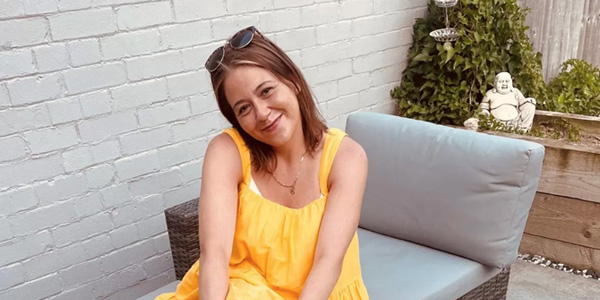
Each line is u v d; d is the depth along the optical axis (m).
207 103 2.63
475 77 3.32
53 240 2.27
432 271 1.97
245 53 1.35
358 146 1.51
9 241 2.16
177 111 2.54
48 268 2.28
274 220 1.45
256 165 1.51
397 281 1.93
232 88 1.36
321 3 2.96
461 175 2.04
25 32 2.06
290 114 1.40
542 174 2.77
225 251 1.41
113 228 2.44
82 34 2.20
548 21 3.63
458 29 3.30
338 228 1.39
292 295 1.45
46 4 2.09
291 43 2.88
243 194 1.50
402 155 2.21
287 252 1.43
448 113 3.41
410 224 2.18
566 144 2.70
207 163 1.51
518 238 2.02
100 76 2.28
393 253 2.12
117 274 2.49
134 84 2.38
